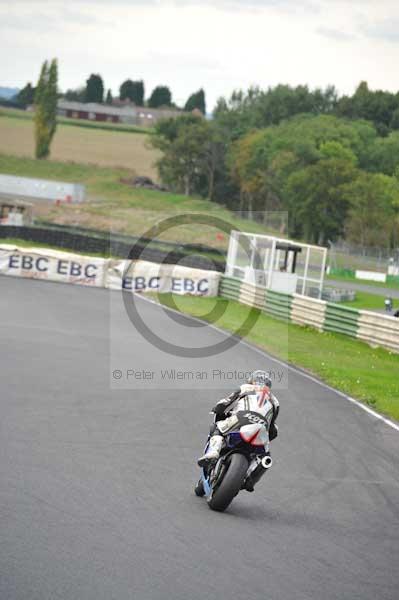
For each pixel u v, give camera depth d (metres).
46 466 35.47
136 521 29.06
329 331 109.25
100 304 109.06
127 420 47.03
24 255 137.00
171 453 40.66
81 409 48.59
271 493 36.09
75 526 27.61
